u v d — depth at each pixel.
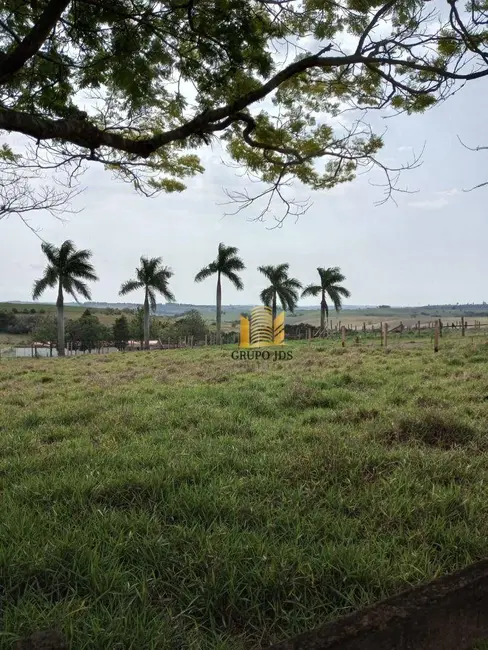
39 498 4.12
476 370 11.37
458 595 1.62
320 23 4.22
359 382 10.52
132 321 59.97
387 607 1.54
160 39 4.01
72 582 2.83
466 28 3.85
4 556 2.95
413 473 4.44
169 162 5.39
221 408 8.26
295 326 49.00
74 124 3.63
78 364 21.75
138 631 2.38
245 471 4.77
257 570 2.83
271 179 6.04
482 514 3.59
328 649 1.37
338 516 3.62
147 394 10.29
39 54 3.82
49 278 37.19
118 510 3.86
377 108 4.91
